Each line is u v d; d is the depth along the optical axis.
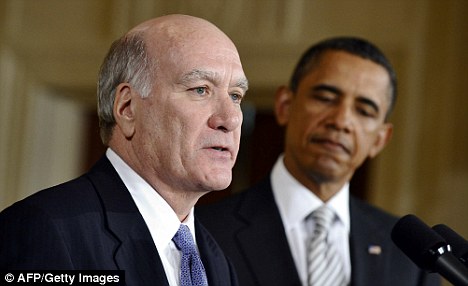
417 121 13.59
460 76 13.59
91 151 15.21
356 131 7.29
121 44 5.04
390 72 7.55
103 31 14.36
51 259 4.31
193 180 4.80
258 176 14.33
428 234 4.82
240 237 7.08
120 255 4.63
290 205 7.27
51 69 14.52
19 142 14.58
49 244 4.34
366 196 13.71
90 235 4.57
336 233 7.25
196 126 4.79
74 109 15.13
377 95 7.38
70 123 15.10
